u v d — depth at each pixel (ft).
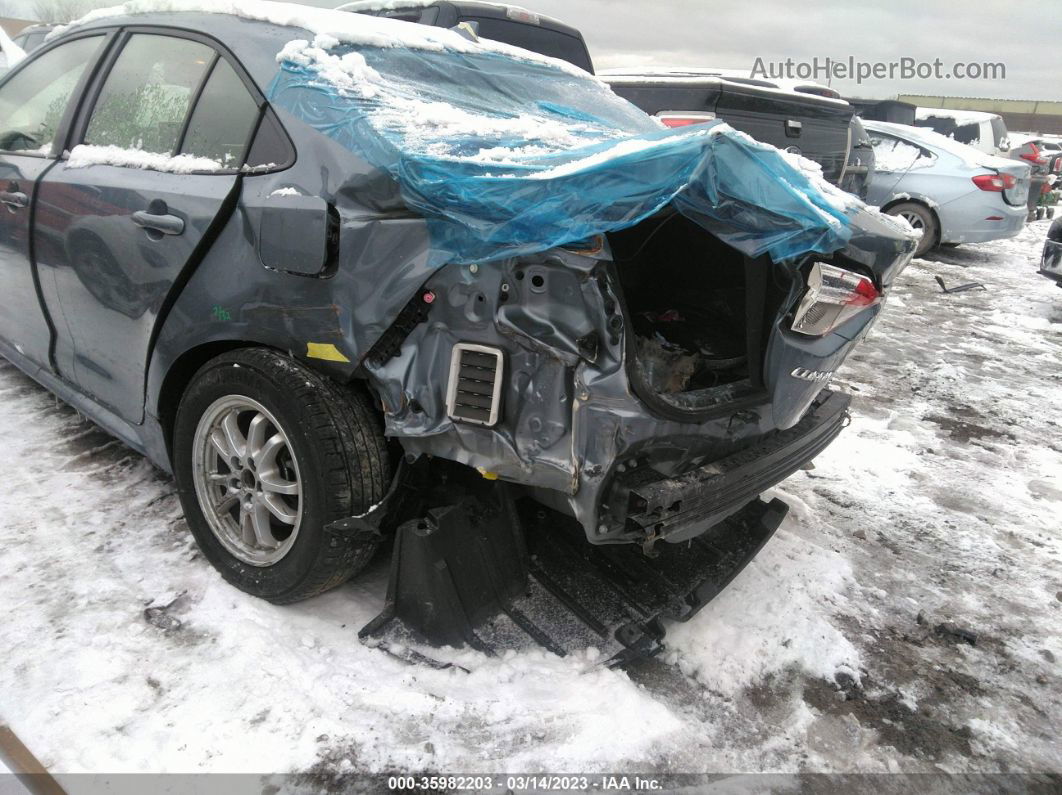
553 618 7.73
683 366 7.63
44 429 11.28
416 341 6.71
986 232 32.30
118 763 6.01
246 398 7.47
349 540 7.29
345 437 7.04
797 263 7.05
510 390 6.43
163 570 8.37
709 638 8.18
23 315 10.82
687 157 5.81
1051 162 64.59
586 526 6.45
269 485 7.55
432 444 6.89
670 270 8.78
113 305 8.73
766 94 20.43
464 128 7.12
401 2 17.38
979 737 7.39
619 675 7.23
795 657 8.11
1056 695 8.06
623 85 21.07
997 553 10.74
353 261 6.65
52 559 8.37
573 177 5.87
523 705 6.87
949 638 8.83
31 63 11.30
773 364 7.34
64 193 9.19
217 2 8.84
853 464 13.21
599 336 6.15
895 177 33.81
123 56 9.52
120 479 10.13
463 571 7.47
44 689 6.64
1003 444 14.73
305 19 8.52
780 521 9.20
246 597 7.97
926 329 23.04
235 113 7.88
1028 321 24.57
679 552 8.60
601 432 6.23
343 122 7.02
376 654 7.35
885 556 10.42
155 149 8.66
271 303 7.16
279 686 6.89
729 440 7.25
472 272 6.33
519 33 18.19
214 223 7.43
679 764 6.61
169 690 6.75
